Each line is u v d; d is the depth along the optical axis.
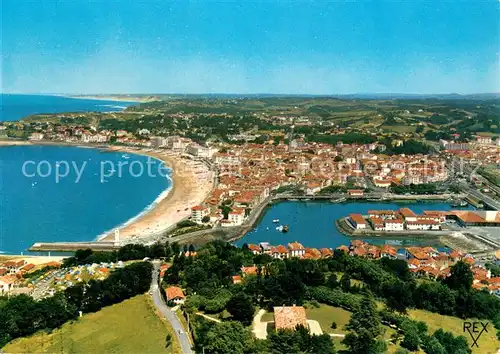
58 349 182.62
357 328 186.00
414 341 181.75
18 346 185.75
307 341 174.50
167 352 176.38
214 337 175.12
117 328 197.62
